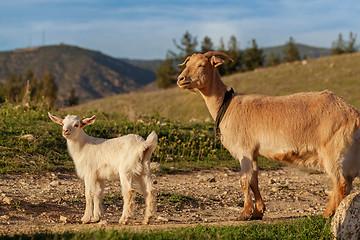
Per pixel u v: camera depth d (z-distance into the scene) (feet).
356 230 19.56
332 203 22.62
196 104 105.91
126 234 17.84
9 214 23.79
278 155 23.58
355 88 116.37
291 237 20.08
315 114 22.98
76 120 22.95
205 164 42.01
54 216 24.38
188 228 20.53
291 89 123.03
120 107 119.34
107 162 22.99
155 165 38.50
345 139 22.45
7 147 36.58
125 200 22.21
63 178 32.96
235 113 24.36
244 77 150.00
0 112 47.29
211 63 24.90
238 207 29.55
